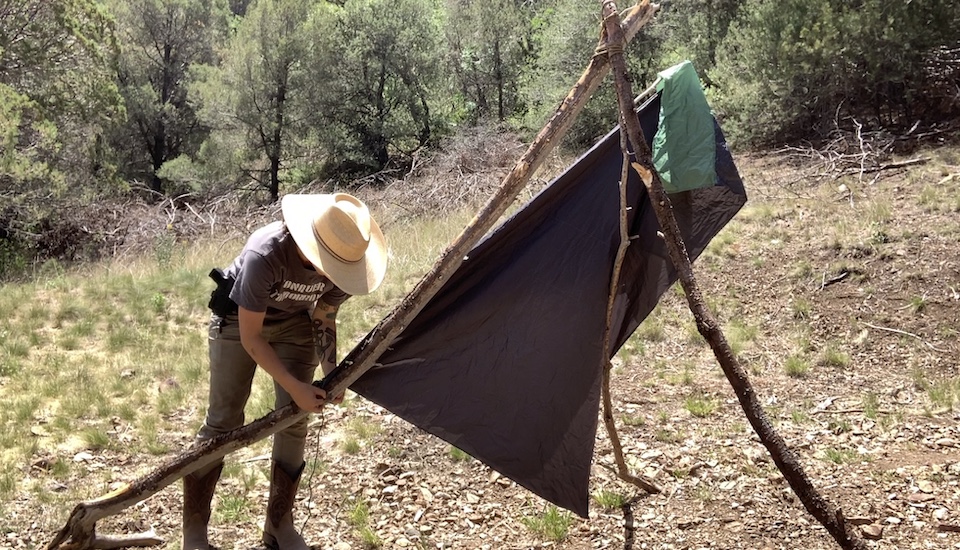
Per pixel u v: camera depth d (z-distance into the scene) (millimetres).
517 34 31156
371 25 31531
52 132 19188
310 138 32719
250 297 2930
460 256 2967
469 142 19359
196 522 3383
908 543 3490
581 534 3672
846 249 7664
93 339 6832
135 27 36562
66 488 4117
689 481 4117
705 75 18750
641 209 3414
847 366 5879
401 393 3385
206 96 31828
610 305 3357
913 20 13312
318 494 4070
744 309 6957
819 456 4371
